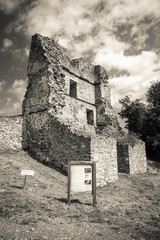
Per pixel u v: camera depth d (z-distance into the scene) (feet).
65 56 47.88
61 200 19.99
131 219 17.10
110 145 34.81
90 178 20.43
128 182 34.73
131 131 70.18
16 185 21.36
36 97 39.65
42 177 26.55
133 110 72.69
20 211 15.58
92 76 57.77
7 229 12.55
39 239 11.69
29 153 37.06
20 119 39.32
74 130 32.78
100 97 56.29
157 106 65.62
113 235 13.26
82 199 21.83
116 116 57.21
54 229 13.39
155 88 69.51
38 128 37.52
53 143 34.42
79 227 14.19
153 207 21.71
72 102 48.55
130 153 44.29
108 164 33.19
